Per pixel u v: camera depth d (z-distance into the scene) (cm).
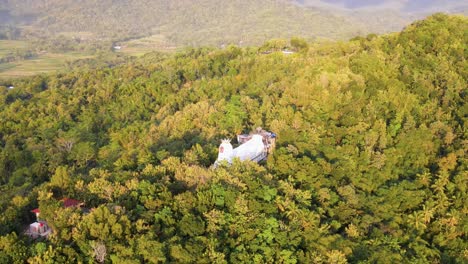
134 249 5959
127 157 9450
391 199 8175
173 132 11119
